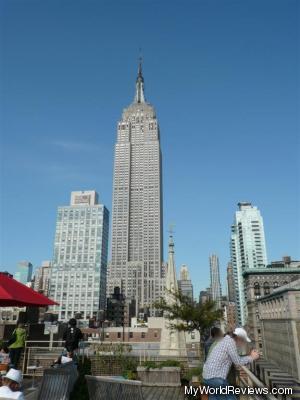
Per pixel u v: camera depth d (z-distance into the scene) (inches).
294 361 2856.8
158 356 694.5
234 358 243.0
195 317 923.4
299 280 3257.9
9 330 714.2
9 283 444.5
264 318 3961.6
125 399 265.9
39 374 546.3
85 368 537.6
